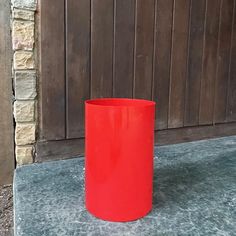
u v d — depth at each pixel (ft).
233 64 5.25
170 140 4.82
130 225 2.31
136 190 2.35
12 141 4.20
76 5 3.78
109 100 2.63
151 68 4.43
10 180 4.29
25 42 3.62
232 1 4.98
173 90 4.68
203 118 5.08
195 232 2.24
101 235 2.16
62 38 3.77
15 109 3.72
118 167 2.29
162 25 4.40
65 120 3.97
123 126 2.26
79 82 3.97
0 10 3.86
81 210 2.56
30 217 2.43
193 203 2.72
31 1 3.57
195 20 4.67
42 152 3.92
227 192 2.99
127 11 4.11
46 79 3.78
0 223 3.69
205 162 3.99
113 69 4.15
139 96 4.39
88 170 2.46
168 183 3.22
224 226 2.34
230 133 5.46
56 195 2.89
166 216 2.46
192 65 4.79
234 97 5.38
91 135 2.37
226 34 5.05
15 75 3.65
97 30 3.96
